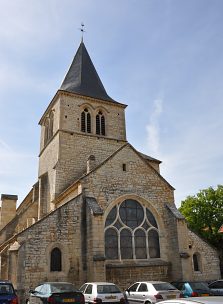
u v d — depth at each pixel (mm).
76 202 20812
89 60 41062
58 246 19484
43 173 35031
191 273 20891
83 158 32438
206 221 33719
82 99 34969
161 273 21328
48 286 13773
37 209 33125
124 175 22875
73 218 20391
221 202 33812
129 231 21719
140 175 23438
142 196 22875
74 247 19844
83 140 33219
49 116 37094
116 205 21969
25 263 18312
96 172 22062
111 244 20828
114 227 21328
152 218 22922
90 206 20250
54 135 33469
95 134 34188
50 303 12516
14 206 36688
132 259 21078
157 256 22016
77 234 20156
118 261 20578
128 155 23625
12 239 21734
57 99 34781
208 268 23438
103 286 14648
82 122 34438
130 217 22156
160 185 23906
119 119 36344
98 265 18547
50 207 31172
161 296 14383
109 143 34469
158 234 22562
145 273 20797
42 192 32500
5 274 21750
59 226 19875
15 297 13484
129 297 16062
